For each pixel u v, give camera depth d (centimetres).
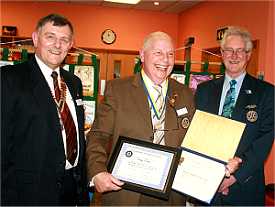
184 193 182
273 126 212
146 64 188
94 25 741
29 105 173
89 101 312
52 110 180
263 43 439
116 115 186
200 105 225
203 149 186
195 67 648
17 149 172
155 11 766
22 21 709
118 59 759
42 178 174
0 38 654
